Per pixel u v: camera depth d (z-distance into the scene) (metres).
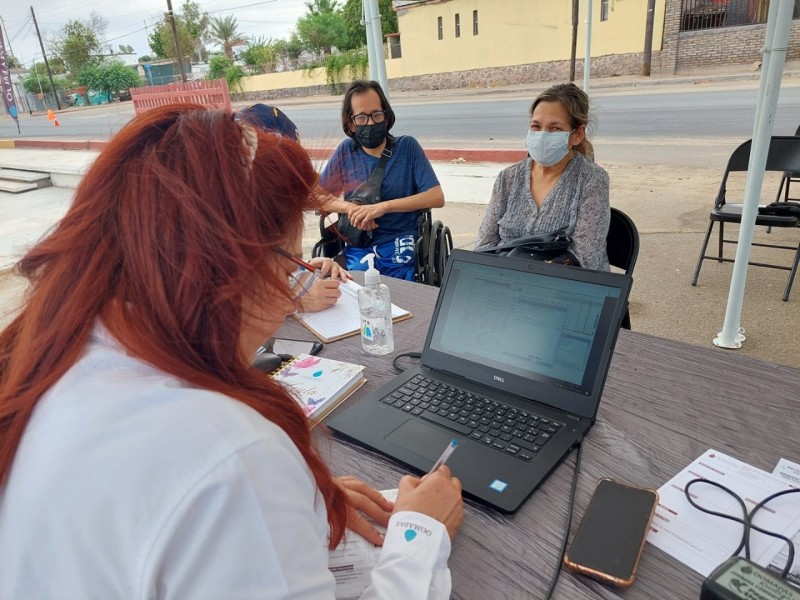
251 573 0.51
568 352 1.20
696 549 0.86
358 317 1.82
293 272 0.65
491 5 19.95
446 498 0.90
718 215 3.55
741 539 0.86
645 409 1.22
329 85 26.77
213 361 0.57
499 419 1.18
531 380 1.23
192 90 9.30
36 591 0.51
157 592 0.50
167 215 0.53
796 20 15.10
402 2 22.38
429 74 22.89
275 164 0.60
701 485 0.98
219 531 0.50
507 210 2.71
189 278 0.53
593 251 2.41
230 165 0.56
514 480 1.01
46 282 0.58
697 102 11.11
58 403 0.54
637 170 6.54
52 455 0.51
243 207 0.55
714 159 6.74
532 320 1.27
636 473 1.03
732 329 2.87
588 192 2.47
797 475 0.99
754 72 14.73
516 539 0.91
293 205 0.61
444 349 1.39
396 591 0.73
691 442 1.10
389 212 2.99
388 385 1.36
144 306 0.55
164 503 0.49
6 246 5.71
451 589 0.81
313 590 0.55
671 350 1.46
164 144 0.57
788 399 1.22
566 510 0.96
